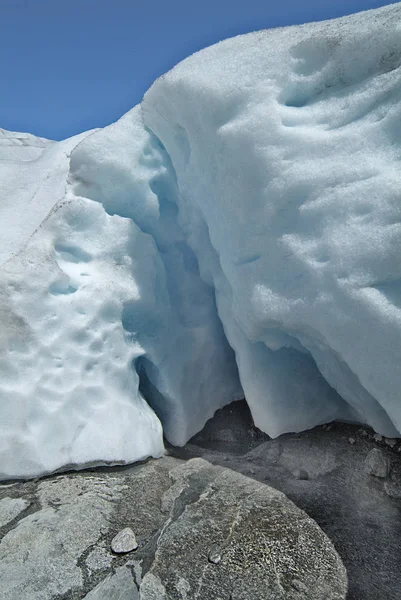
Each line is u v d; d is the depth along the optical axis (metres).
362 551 1.93
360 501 2.26
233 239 2.65
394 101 2.18
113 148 3.24
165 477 2.57
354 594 1.72
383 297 2.00
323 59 2.44
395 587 1.75
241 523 2.09
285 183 2.33
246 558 1.88
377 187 2.07
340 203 2.16
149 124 3.27
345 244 2.11
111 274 3.10
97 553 1.95
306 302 2.27
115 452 2.64
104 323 2.95
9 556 1.94
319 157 2.30
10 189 7.43
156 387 3.21
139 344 3.10
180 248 3.50
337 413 2.93
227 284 3.11
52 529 2.09
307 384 2.96
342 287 2.09
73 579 1.82
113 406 2.78
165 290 3.34
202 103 2.68
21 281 2.79
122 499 2.33
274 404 2.93
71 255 3.11
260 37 2.83
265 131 2.42
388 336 1.98
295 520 2.11
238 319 2.84
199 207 3.13
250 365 2.99
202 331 3.41
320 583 1.76
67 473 2.55
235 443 3.11
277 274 2.43
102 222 3.19
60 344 2.76
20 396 2.57
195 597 1.70
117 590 1.76
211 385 3.43
